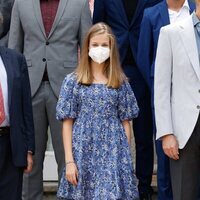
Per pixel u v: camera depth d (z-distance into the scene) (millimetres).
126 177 5965
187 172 5641
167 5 7113
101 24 6246
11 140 5988
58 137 7180
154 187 7977
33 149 6219
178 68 5652
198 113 5566
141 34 7090
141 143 7500
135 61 7410
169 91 5742
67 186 5984
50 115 7168
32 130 6223
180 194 5652
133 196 5965
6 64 6066
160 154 6934
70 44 7191
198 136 5586
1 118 5957
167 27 5746
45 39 7168
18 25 7277
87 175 5949
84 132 6000
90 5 8250
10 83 6008
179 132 5645
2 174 6035
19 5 7250
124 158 6016
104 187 5859
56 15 7148
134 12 7414
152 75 6973
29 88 6254
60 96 6148
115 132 6027
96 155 5965
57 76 7129
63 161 7191
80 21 7199
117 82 6117
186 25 5680
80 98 6078
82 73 6121
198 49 5613
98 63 6148
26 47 7242
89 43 6176
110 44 6156
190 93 5602
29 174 7258
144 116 7457
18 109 6043
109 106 6055
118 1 7398
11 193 6070
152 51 7109
